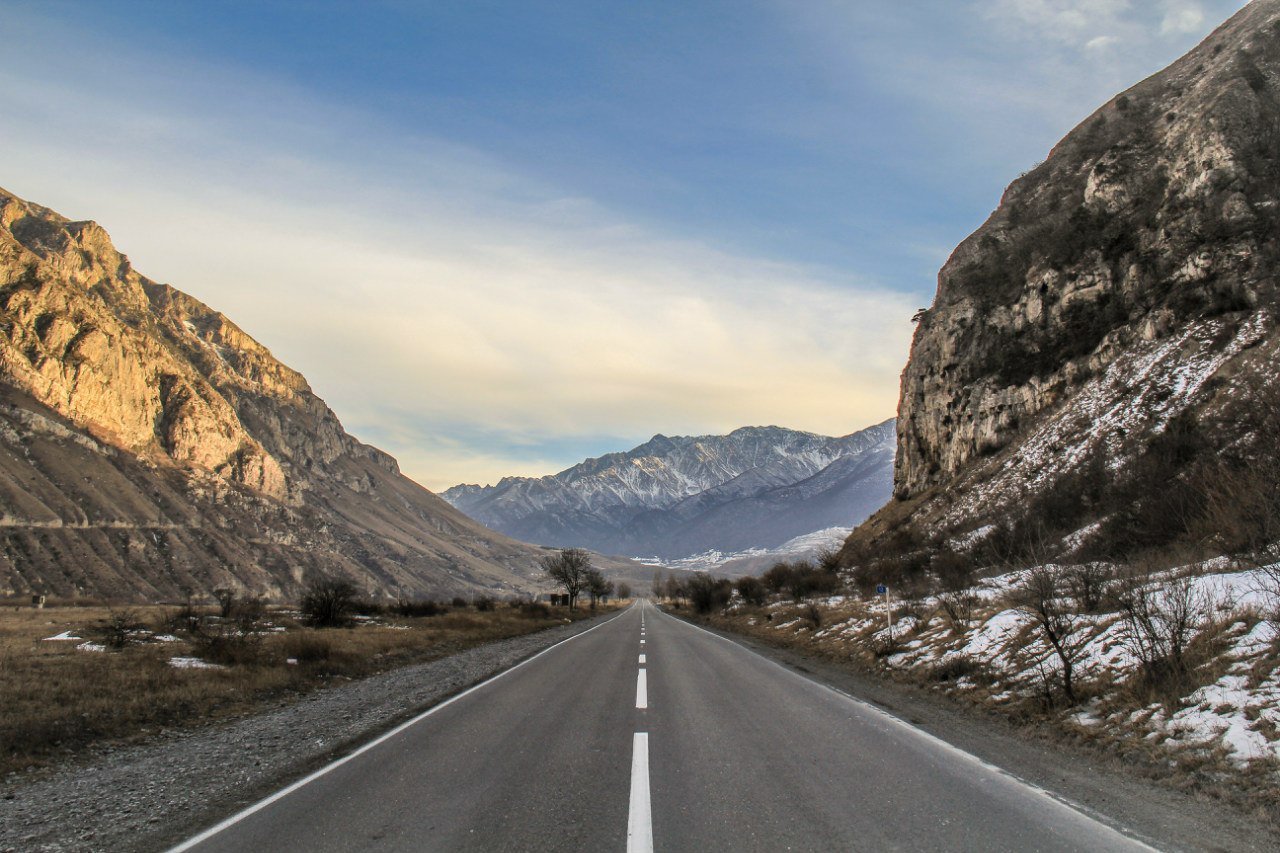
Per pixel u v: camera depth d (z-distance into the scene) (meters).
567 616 59.62
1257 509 14.91
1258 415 18.08
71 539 149.50
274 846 5.11
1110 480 34.81
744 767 7.29
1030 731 9.24
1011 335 66.00
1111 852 4.88
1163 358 43.59
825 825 5.42
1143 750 7.78
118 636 19.62
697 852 4.85
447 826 5.46
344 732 9.59
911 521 62.34
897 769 7.21
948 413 71.38
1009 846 4.98
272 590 188.62
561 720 10.09
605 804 5.99
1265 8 68.31
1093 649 11.64
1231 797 6.15
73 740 9.53
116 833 5.61
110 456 193.75
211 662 16.77
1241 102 51.00
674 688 13.41
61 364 195.12
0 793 7.19
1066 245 63.06
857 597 37.22
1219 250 45.34
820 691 13.05
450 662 19.94
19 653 17.44
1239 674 8.73
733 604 59.50
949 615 18.23
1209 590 11.93
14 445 165.00
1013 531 34.78
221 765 7.96
